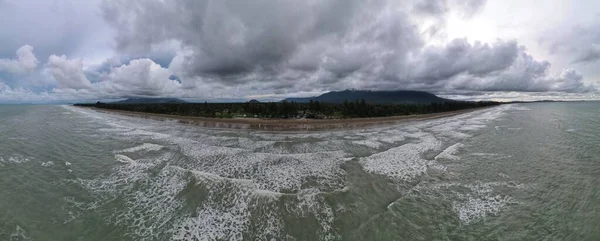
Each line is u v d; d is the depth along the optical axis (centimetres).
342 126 4912
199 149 2609
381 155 2362
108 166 1939
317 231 1080
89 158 2177
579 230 1072
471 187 1566
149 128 4503
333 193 1445
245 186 1530
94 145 2773
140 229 1080
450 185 1600
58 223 1105
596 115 6981
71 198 1355
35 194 1390
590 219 1155
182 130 4238
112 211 1228
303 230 1088
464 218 1190
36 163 1994
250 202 1329
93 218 1158
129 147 2669
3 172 1739
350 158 2259
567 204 1312
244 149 2667
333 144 2981
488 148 2675
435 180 1691
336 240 1019
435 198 1407
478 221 1161
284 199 1359
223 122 5497
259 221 1154
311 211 1241
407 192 1491
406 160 2181
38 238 993
